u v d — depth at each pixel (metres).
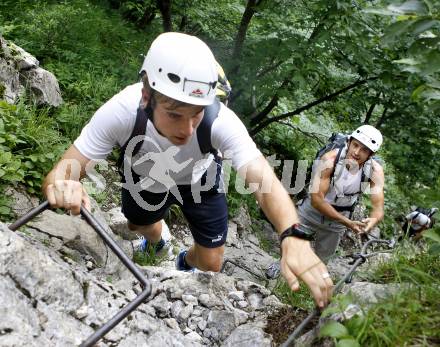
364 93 7.94
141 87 2.49
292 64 6.23
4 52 5.25
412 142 8.09
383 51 6.09
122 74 7.38
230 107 7.64
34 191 3.96
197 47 2.30
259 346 2.27
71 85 6.42
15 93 5.23
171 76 2.23
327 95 8.08
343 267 5.27
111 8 9.87
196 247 3.54
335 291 2.14
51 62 6.89
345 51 6.00
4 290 1.71
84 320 1.98
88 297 2.07
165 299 2.65
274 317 2.48
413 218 4.85
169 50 2.25
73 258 3.21
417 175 9.00
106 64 7.33
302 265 1.90
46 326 1.78
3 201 3.59
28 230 3.29
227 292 2.82
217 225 3.37
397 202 8.87
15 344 1.58
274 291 3.05
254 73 6.87
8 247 1.85
